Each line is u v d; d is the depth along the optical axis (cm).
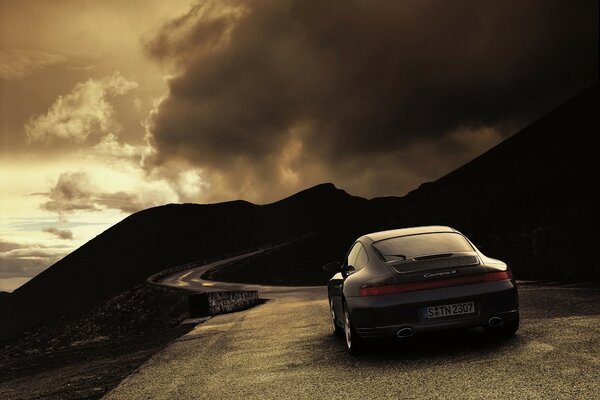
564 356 557
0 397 764
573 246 3114
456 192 8288
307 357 714
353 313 652
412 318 617
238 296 2534
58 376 895
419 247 686
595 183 4506
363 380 548
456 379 509
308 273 8706
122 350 1178
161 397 573
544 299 1182
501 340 684
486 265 645
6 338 10919
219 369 699
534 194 5341
